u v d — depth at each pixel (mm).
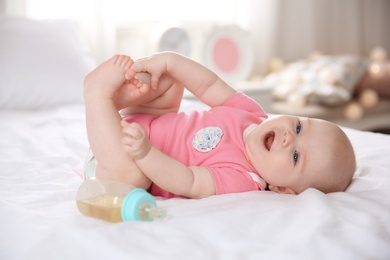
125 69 1040
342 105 3207
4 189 1121
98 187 936
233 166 1093
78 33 2473
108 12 2885
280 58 3631
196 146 1121
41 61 2230
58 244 793
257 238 793
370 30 4012
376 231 816
